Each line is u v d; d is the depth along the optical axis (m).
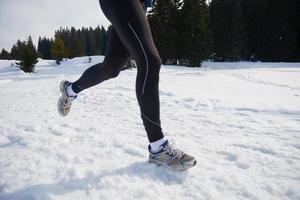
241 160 2.02
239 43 39.12
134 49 1.72
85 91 6.95
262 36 40.72
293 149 2.31
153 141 1.79
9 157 1.97
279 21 39.00
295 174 1.78
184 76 15.09
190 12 33.72
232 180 1.67
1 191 1.48
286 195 1.51
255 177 1.73
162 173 1.74
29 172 1.70
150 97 1.73
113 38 1.91
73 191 1.49
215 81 12.45
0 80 16.62
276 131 2.94
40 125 3.04
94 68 2.03
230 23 38.91
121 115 3.72
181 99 5.68
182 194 1.51
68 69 27.83
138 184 1.59
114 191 1.50
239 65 31.30
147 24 1.75
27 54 29.69
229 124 3.27
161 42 34.00
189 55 33.62
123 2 1.69
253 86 10.92
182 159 1.76
